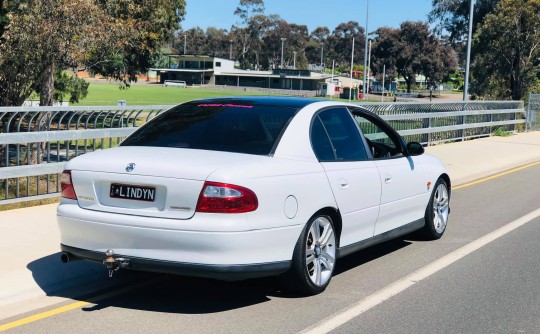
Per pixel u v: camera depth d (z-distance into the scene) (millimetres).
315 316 4961
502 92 35531
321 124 5793
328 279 5566
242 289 5629
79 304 5184
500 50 34156
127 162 4875
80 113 9195
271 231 4781
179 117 5895
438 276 6168
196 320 4832
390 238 6605
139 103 49031
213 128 5531
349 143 6086
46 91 15719
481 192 11719
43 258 6145
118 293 5480
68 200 5086
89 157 5156
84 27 14070
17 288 5363
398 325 4809
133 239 4680
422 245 7480
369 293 5590
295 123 5492
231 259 4566
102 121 9492
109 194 4867
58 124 9031
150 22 22578
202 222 4520
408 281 5984
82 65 15820
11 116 8602
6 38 14344
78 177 5012
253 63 141250
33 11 13797
